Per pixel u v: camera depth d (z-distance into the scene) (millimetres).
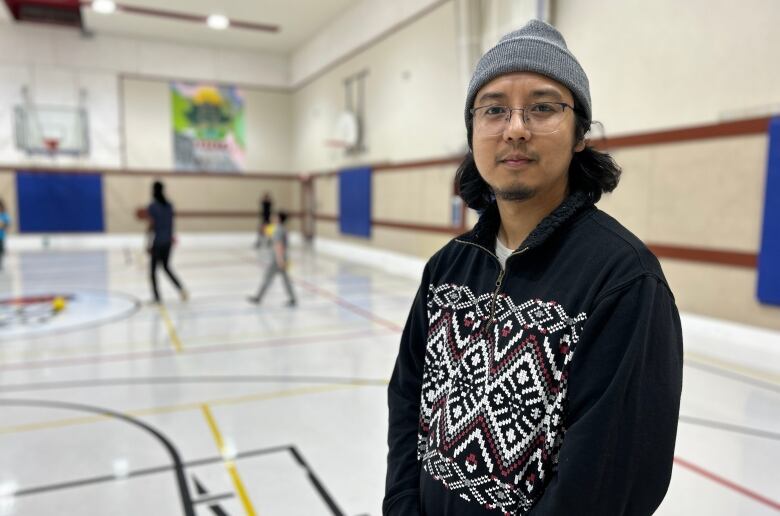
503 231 1095
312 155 15305
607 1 5914
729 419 3430
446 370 1031
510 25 7168
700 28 4949
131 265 11352
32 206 14516
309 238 16359
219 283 9047
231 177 16484
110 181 15180
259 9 12539
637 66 5602
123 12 12867
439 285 1109
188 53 15523
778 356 4395
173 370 4453
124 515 2398
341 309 6992
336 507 2473
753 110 4543
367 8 11367
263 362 4684
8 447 3051
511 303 946
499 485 901
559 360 863
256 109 16516
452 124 8672
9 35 13844
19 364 4617
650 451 772
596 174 1021
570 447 788
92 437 3186
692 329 5105
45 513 2412
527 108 933
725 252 4816
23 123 14188
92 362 4672
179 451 3012
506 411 900
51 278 9453
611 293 809
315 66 14562
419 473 1122
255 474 2764
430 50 9195
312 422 3416
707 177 4945
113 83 14891
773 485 2666
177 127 15703
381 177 11180
